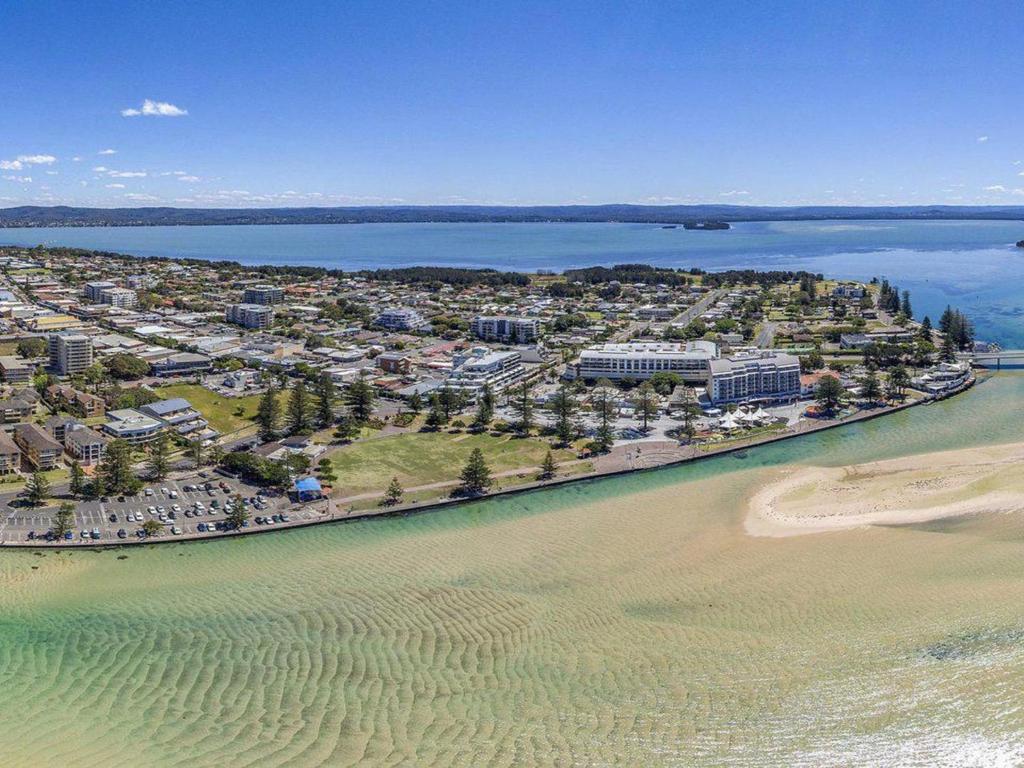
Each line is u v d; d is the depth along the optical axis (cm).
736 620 11894
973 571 12988
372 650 11294
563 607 12625
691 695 9819
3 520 16525
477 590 13388
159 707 9725
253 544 15800
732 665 10525
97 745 8856
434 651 11238
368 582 13850
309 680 10394
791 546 14688
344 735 9019
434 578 13938
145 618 12531
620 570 14000
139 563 14900
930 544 14262
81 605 13088
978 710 9181
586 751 8656
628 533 15750
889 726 9006
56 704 9812
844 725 9069
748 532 15525
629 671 10488
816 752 8625
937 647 10600
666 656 10856
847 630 11319
